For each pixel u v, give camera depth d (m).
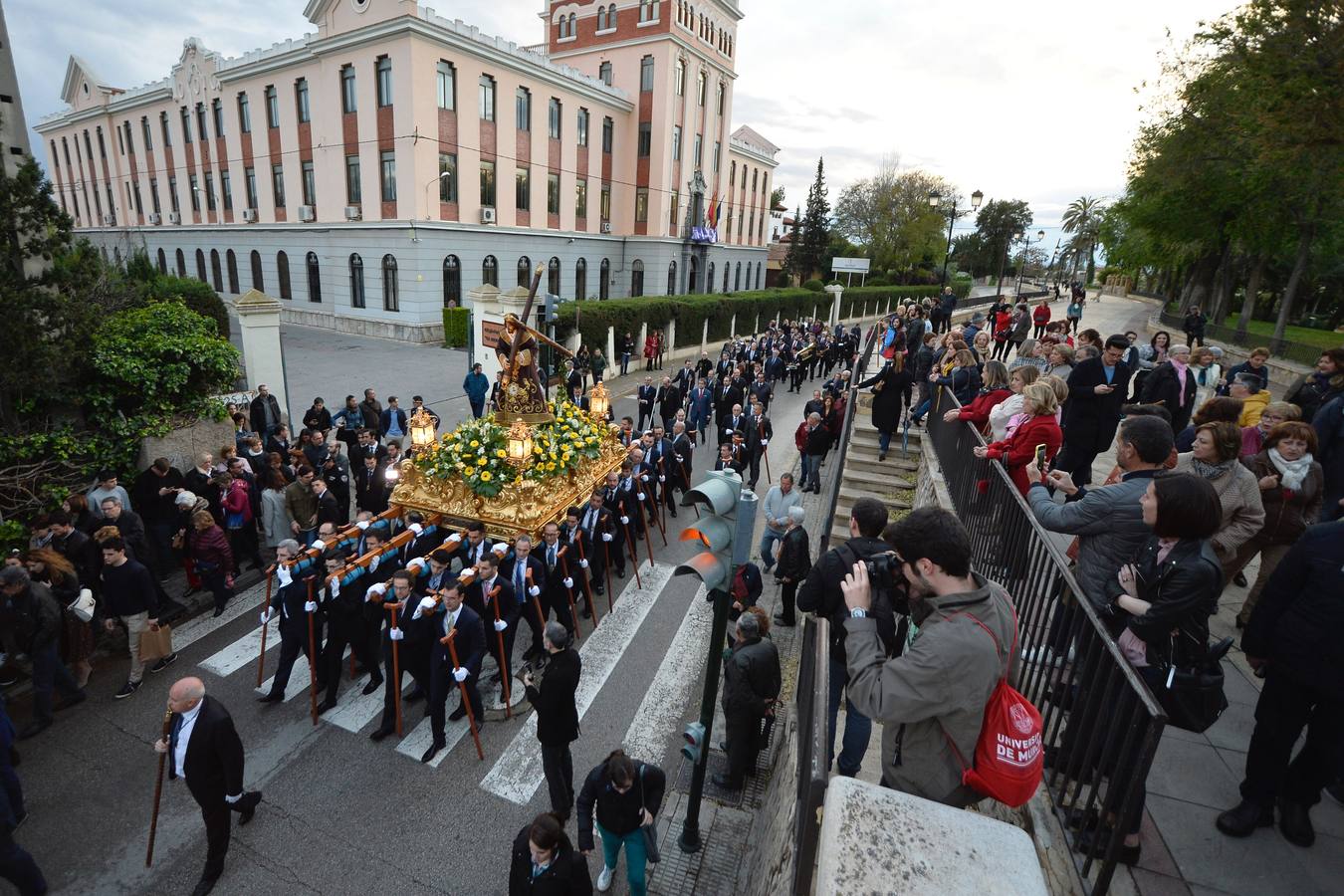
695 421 17.02
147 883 5.05
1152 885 2.85
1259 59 17.69
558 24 39.72
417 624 6.54
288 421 14.55
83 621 6.95
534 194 32.41
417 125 26.19
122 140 42.19
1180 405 7.80
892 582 3.11
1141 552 3.12
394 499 9.52
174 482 8.95
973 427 6.87
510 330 9.91
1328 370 5.93
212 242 37.50
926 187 56.38
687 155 39.34
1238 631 5.09
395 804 5.83
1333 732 2.94
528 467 8.95
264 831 5.50
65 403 9.31
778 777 4.73
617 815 4.62
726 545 4.26
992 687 2.03
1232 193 26.31
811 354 26.19
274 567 6.94
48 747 6.27
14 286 8.14
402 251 27.62
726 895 5.06
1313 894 2.84
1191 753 3.70
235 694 7.15
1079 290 25.59
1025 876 1.67
